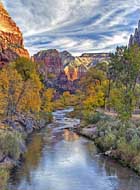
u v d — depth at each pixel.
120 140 44.94
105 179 32.94
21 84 64.31
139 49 71.44
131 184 31.16
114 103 65.50
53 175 34.31
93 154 45.59
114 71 84.06
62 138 61.34
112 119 65.81
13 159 38.53
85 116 79.12
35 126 76.12
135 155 38.69
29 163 39.50
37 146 51.56
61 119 104.69
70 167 37.88
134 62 68.44
